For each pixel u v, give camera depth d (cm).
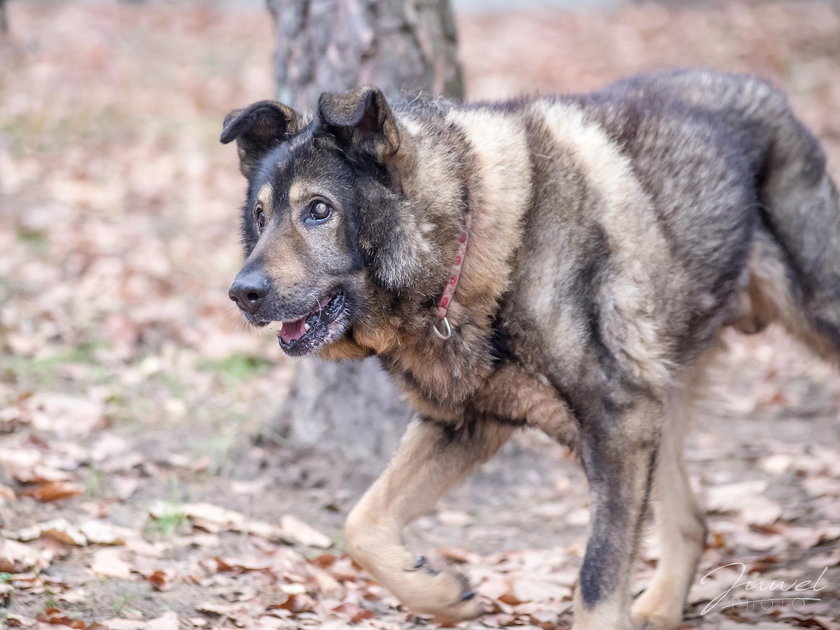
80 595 657
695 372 764
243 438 971
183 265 1430
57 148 1830
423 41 946
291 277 618
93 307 1262
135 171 1775
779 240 758
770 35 2809
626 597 632
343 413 964
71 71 2275
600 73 2508
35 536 724
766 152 750
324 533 833
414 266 632
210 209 1647
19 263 1360
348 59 935
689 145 701
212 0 3497
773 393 1188
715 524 864
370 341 659
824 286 758
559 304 631
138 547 736
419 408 692
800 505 884
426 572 648
